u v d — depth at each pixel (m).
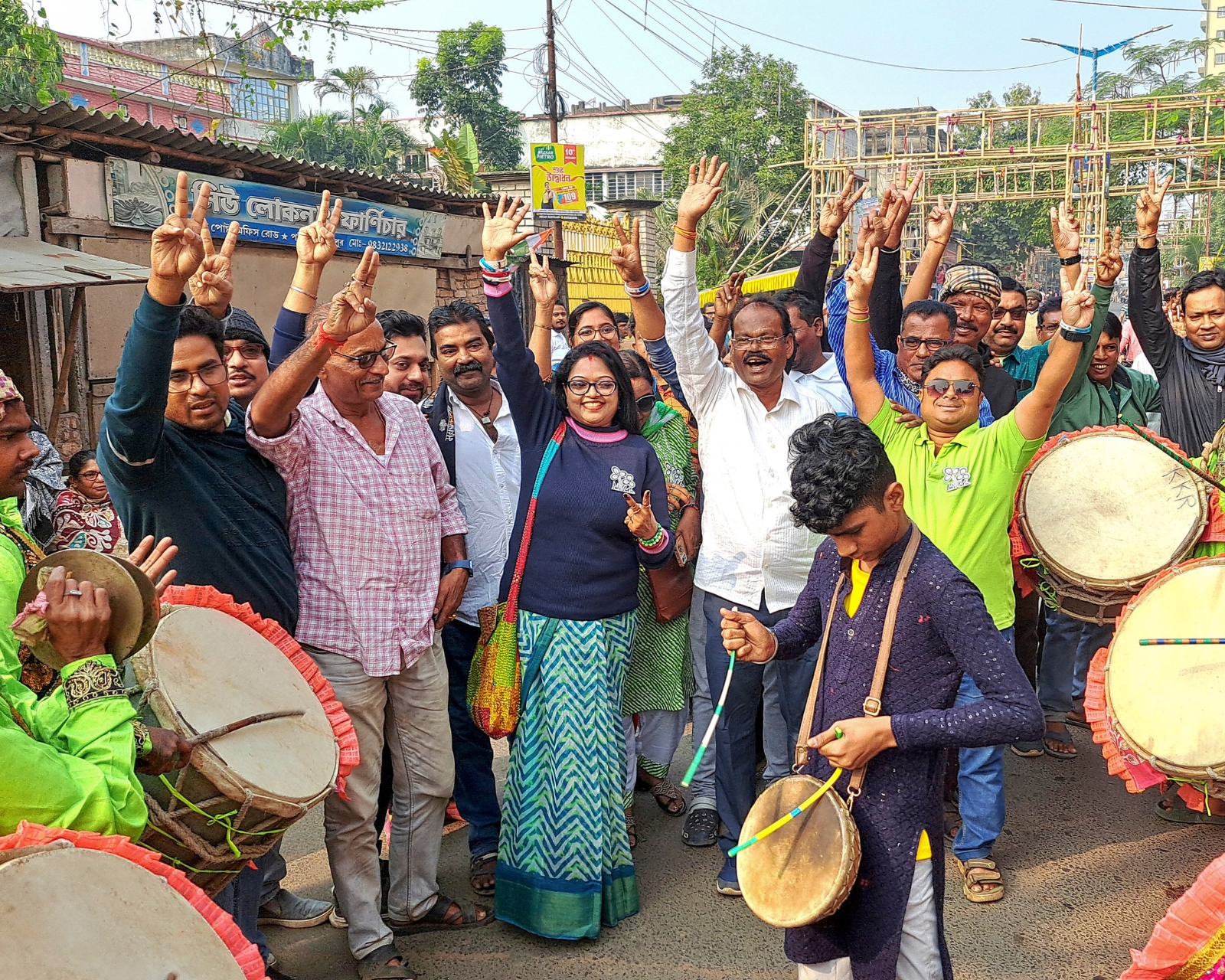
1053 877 3.89
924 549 2.41
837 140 24.64
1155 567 3.64
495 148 34.59
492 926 3.62
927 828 2.40
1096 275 4.55
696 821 4.24
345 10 15.83
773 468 3.82
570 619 3.60
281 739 2.52
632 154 42.56
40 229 7.84
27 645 2.06
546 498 3.63
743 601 3.85
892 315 4.84
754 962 3.37
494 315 3.64
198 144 8.77
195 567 2.85
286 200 9.97
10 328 7.75
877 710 2.36
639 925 3.60
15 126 7.59
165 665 2.40
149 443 2.55
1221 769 2.83
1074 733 5.32
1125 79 56.25
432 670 3.45
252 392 3.23
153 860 1.90
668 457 4.62
